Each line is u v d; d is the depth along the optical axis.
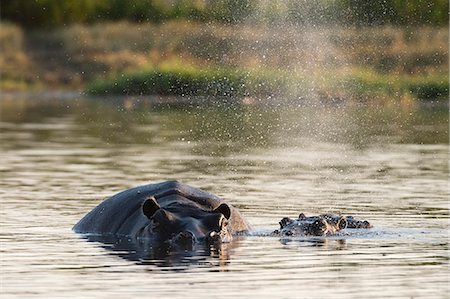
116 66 143.38
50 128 86.56
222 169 60.19
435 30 129.62
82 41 152.50
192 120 92.50
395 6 128.25
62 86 139.88
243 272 31.72
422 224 41.41
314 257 34.25
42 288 29.55
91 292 29.05
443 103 111.56
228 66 124.62
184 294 28.78
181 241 36.47
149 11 157.12
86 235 38.59
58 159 65.25
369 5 126.81
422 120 92.38
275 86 113.88
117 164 62.53
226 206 37.84
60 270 32.06
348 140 76.75
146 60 140.88
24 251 35.34
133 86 123.44
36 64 148.00
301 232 38.66
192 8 143.50
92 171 59.19
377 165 62.09
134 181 54.84
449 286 29.92
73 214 43.69
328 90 112.44
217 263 33.12
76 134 81.62
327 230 38.81
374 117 95.12
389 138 77.81
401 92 113.56
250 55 125.25
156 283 30.14
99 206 40.59
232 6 134.38
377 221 42.19
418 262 33.47
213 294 28.78
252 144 74.19
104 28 155.38
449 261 33.62
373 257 34.31
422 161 64.00
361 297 28.61
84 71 144.38
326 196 49.50
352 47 123.19
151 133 82.00
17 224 41.06
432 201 47.88
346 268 32.44
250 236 38.34
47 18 162.38
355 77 114.44
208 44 132.75
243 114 97.38
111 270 32.03
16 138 78.62
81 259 33.84
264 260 33.66
